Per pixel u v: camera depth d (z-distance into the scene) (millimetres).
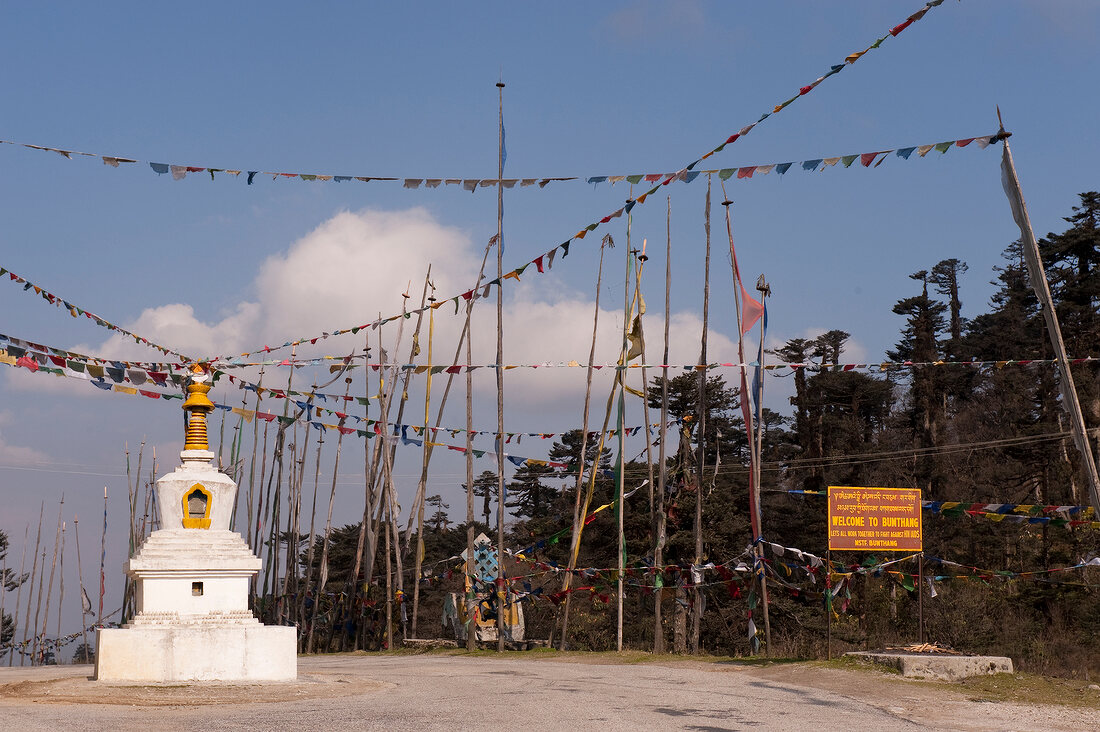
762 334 33344
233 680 21672
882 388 64562
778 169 18812
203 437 24266
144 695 18672
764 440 68375
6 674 27406
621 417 35594
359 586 50469
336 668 28391
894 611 37594
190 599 22344
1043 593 40625
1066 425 53875
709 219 36500
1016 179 18172
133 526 53562
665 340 37188
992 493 50375
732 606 40562
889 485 52719
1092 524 27500
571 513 46094
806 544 47625
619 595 34438
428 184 20812
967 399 68125
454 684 21812
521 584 39625
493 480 69938
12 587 79812
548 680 22969
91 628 61938
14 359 22734
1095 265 53781
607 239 37688
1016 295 69625
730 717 16406
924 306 72312
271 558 51469
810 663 24359
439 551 62500
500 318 37094
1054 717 17047
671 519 40438
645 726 15242
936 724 16094
